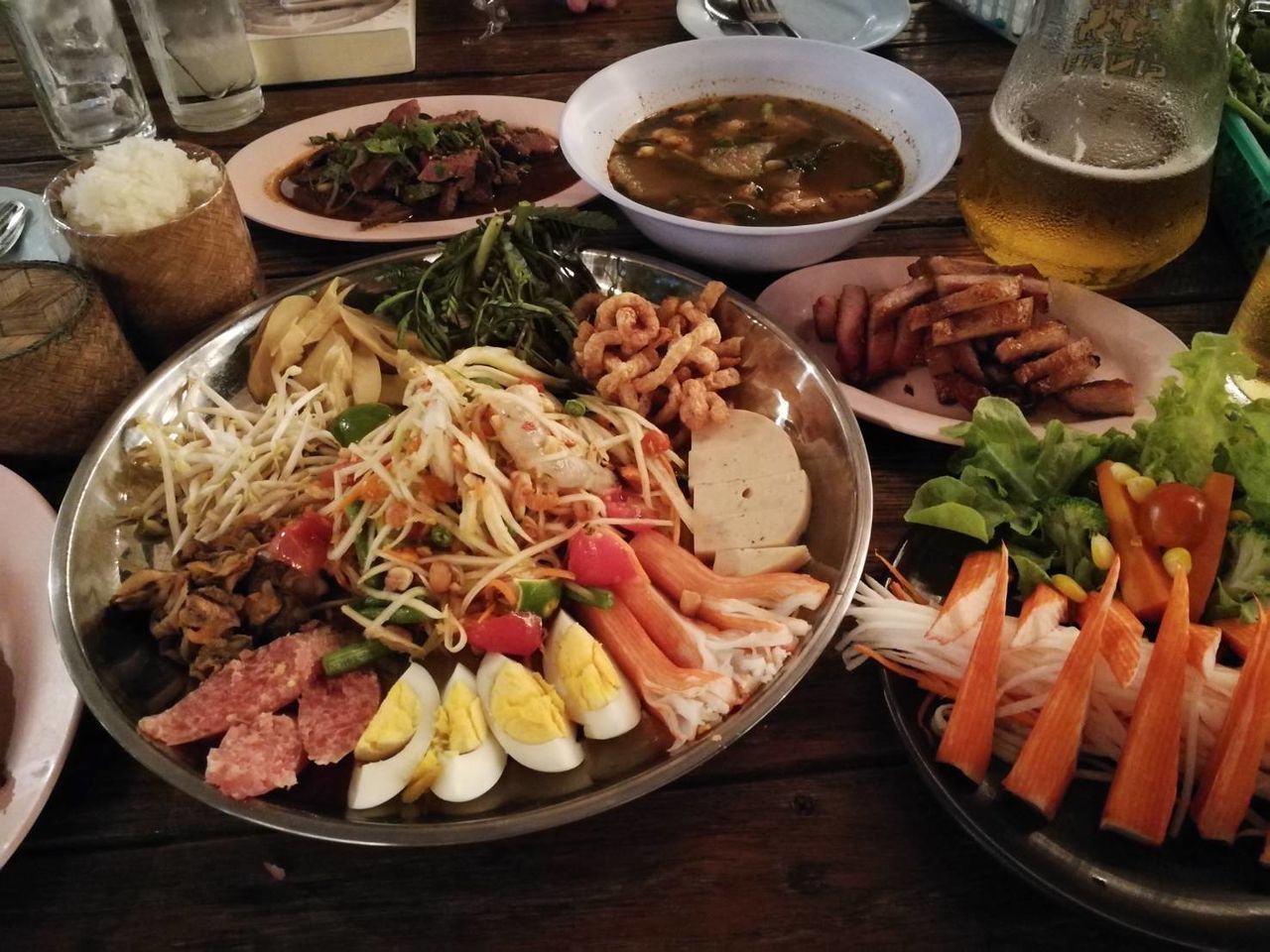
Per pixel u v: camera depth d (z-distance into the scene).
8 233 0.55
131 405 0.44
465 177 0.57
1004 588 0.34
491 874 0.33
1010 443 0.41
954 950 0.31
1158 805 0.31
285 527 0.41
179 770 0.33
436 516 0.42
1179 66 0.44
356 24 0.70
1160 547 0.37
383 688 0.37
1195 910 0.29
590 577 0.39
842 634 0.39
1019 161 0.46
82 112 0.63
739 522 0.41
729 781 0.35
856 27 0.72
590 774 0.34
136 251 0.45
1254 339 0.44
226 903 0.32
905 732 0.34
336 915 0.32
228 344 0.48
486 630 0.37
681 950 0.31
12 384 0.41
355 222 0.56
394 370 0.49
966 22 0.74
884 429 0.46
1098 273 0.48
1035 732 0.32
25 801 0.32
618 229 0.56
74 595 0.38
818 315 0.48
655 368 0.46
